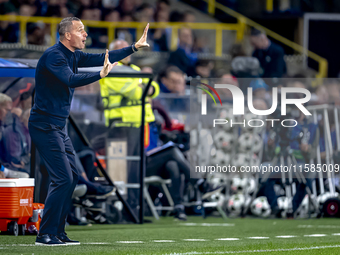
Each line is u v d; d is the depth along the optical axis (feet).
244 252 50.16
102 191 82.53
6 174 78.23
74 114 96.02
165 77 126.00
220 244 59.06
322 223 95.71
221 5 187.32
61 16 164.55
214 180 106.01
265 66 155.22
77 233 72.69
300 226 88.48
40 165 78.69
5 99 84.07
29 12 163.22
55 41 161.79
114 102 91.45
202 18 185.16
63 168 53.42
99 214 88.28
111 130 92.02
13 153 84.23
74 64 55.11
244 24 181.16
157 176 98.02
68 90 53.98
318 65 181.98
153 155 96.99
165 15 175.73
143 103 90.79
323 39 187.21
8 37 159.94
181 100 117.50
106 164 92.17
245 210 107.24
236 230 80.02
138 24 170.40
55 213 53.98
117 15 170.40
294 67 178.40
